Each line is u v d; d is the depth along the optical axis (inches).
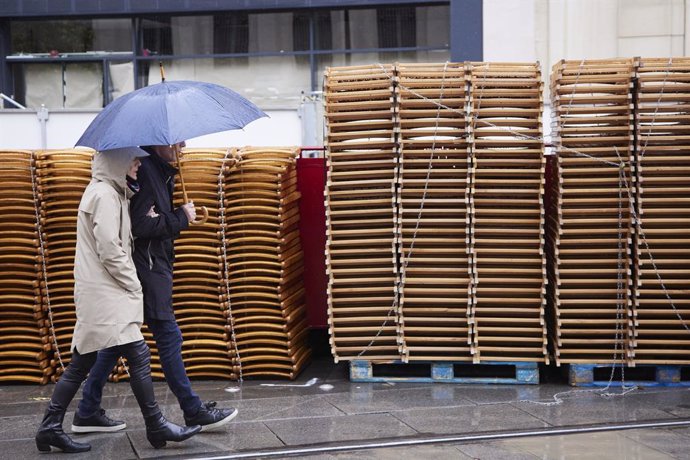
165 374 279.0
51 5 759.1
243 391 340.5
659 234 335.9
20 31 780.0
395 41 745.6
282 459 260.5
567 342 337.4
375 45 748.6
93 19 773.3
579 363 336.8
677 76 328.2
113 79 775.7
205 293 362.3
